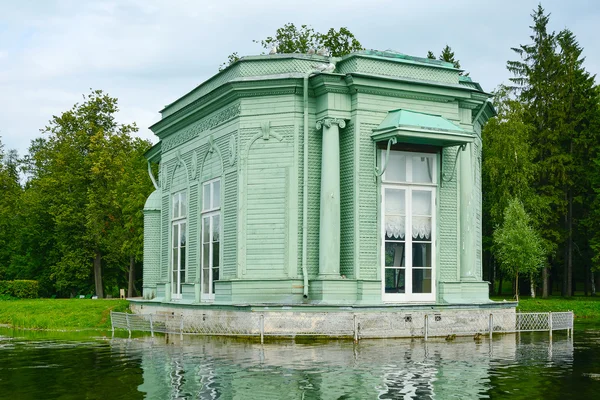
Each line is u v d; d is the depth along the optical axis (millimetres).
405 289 21656
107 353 17031
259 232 22094
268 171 22188
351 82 21234
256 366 13977
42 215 60562
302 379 12250
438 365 14055
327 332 19500
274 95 22297
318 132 22203
